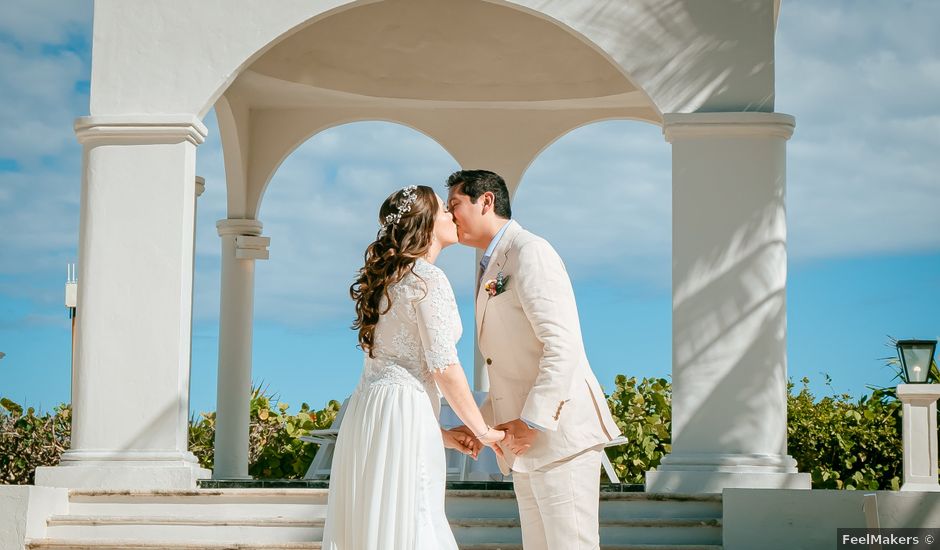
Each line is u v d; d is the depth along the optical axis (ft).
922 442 21.08
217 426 35.37
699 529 22.06
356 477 14.33
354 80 35.88
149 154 25.43
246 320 35.88
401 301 14.47
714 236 24.48
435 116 37.17
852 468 35.04
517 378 15.20
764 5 25.03
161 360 24.90
